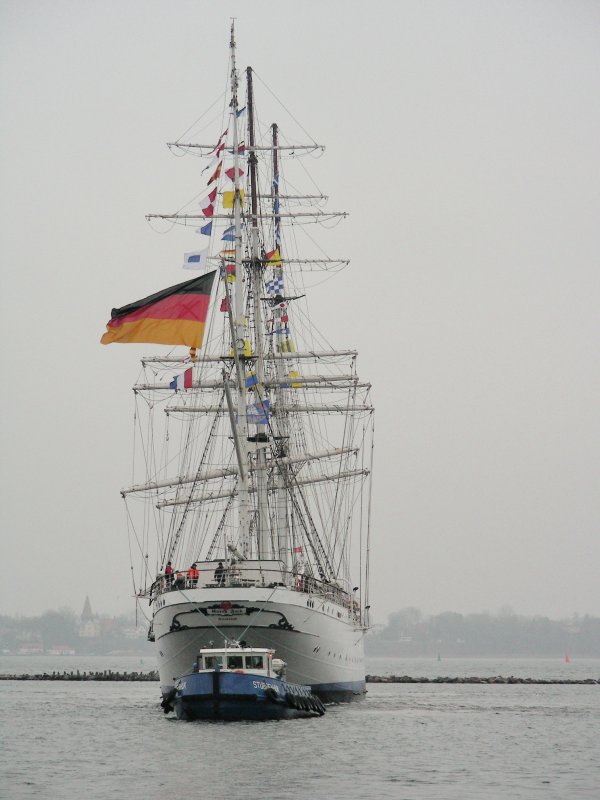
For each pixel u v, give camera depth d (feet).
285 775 442.09
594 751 534.37
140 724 630.33
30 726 632.38
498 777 448.65
